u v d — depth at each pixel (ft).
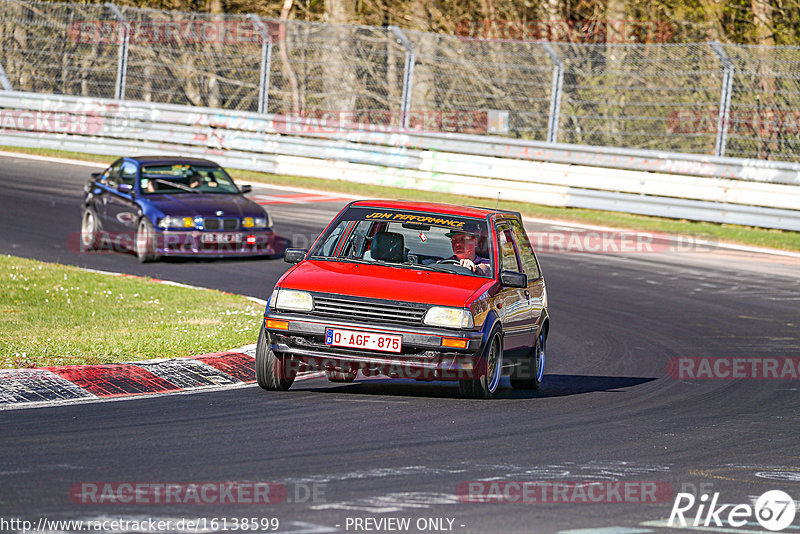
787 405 123.24
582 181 297.74
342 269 118.32
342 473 81.46
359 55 382.01
